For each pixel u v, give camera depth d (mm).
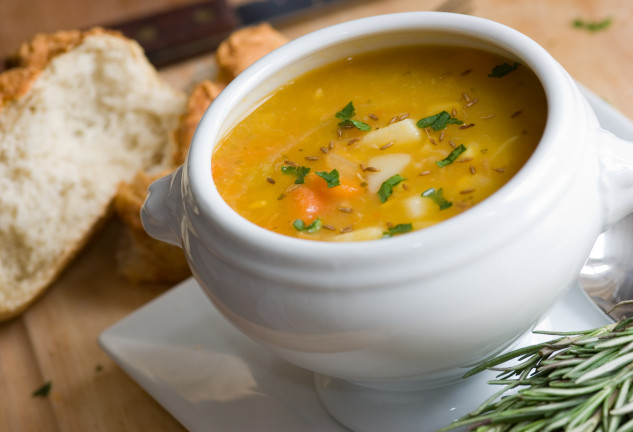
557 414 461
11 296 671
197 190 487
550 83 488
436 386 520
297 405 551
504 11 777
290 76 544
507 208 459
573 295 553
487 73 525
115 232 710
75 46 719
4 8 979
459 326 469
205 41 803
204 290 506
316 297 466
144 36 812
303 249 461
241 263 475
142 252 657
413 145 511
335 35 537
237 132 531
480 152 498
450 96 524
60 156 709
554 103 481
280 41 713
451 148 504
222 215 477
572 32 748
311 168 514
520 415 459
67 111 726
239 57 696
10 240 686
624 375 458
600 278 551
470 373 494
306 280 464
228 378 571
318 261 459
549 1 777
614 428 451
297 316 472
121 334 608
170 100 729
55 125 714
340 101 538
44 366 640
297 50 536
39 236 680
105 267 692
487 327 473
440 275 458
